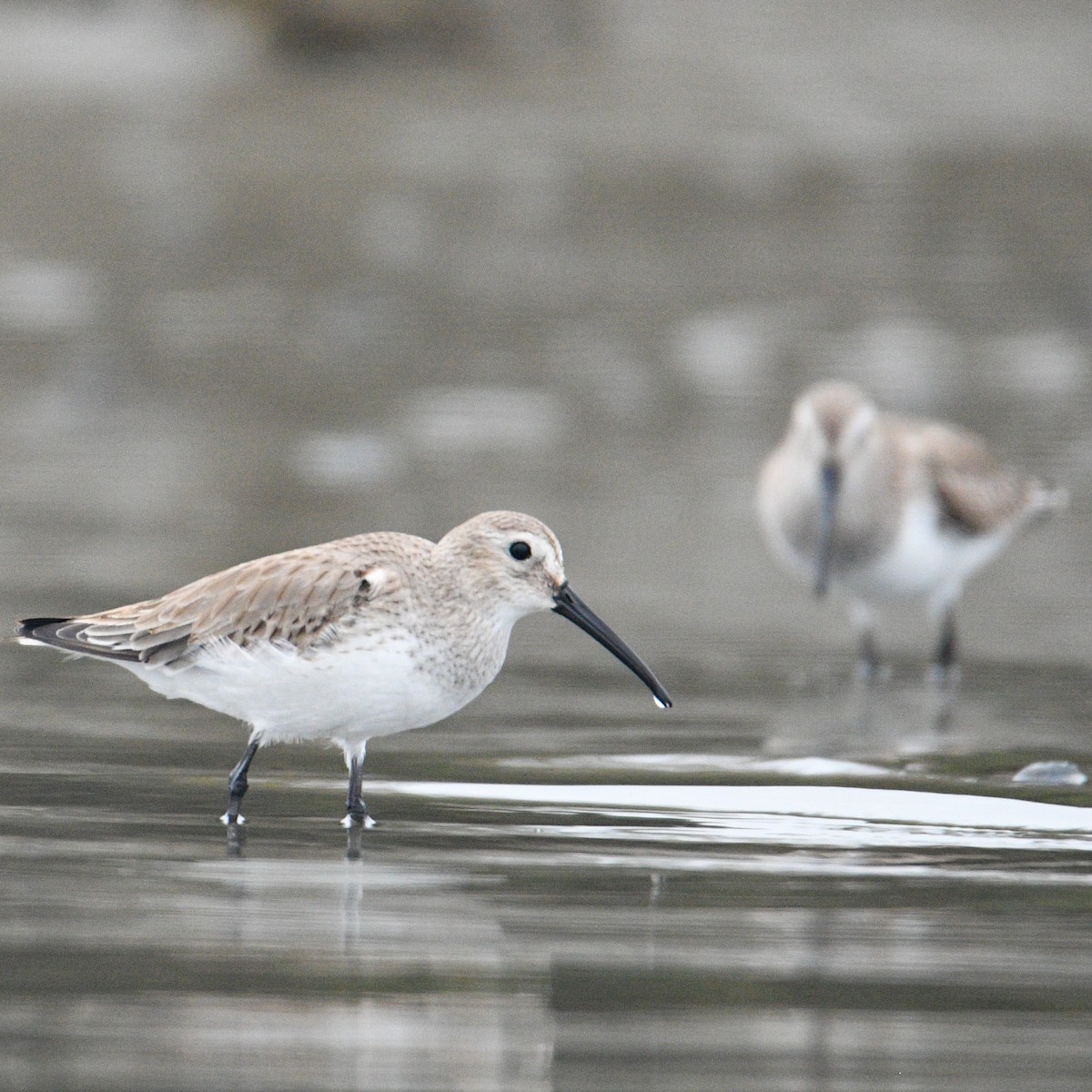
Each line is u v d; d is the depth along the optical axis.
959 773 10.21
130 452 21.38
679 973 6.56
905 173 31.95
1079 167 32.00
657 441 22.11
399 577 8.98
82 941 6.78
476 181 31.58
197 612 9.00
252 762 10.12
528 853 8.25
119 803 9.10
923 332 25.69
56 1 40.50
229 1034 5.89
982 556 14.82
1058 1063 5.76
